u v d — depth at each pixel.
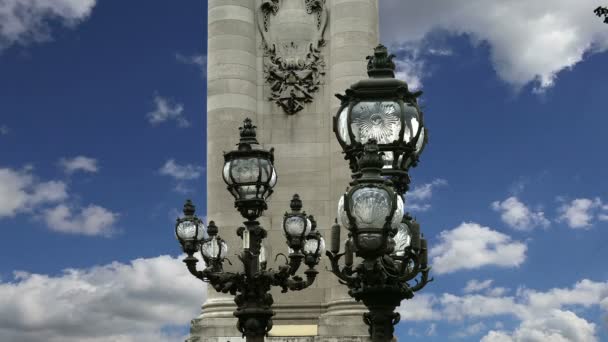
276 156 27.33
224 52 27.39
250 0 28.02
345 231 25.83
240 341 25.39
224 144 26.83
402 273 10.47
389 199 9.76
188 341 25.52
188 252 15.46
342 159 26.70
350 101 11.22
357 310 25.30
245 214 14.90
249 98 27.33
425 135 11.66
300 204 15.73
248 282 14.97
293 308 26.30
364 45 27.16
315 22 27.91
